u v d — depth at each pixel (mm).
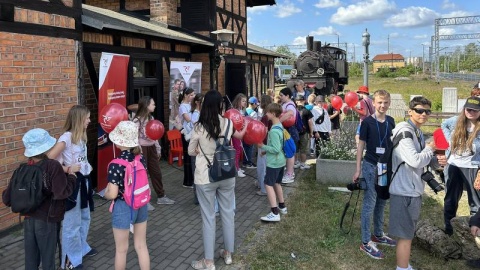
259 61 17156
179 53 10234
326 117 9250
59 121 5473
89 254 4324
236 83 12797
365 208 4363
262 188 6562
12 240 4703
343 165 7062
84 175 3980
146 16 11047
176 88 8828
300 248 4559
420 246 4477
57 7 5379
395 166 3562
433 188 3459
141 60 8609
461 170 4605
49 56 5277
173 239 4801
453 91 15797
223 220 4105
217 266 4121
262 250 4500
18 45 4828
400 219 3547
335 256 4379
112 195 3324
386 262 4234
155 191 6227
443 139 3713
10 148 4789
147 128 5496
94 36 6969
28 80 4984
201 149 3859
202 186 3867
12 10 4723
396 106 20078
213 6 11250
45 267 3279
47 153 3254
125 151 3430
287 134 5867
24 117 4953
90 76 6887
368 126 4266
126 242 3482
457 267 4094
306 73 21766
